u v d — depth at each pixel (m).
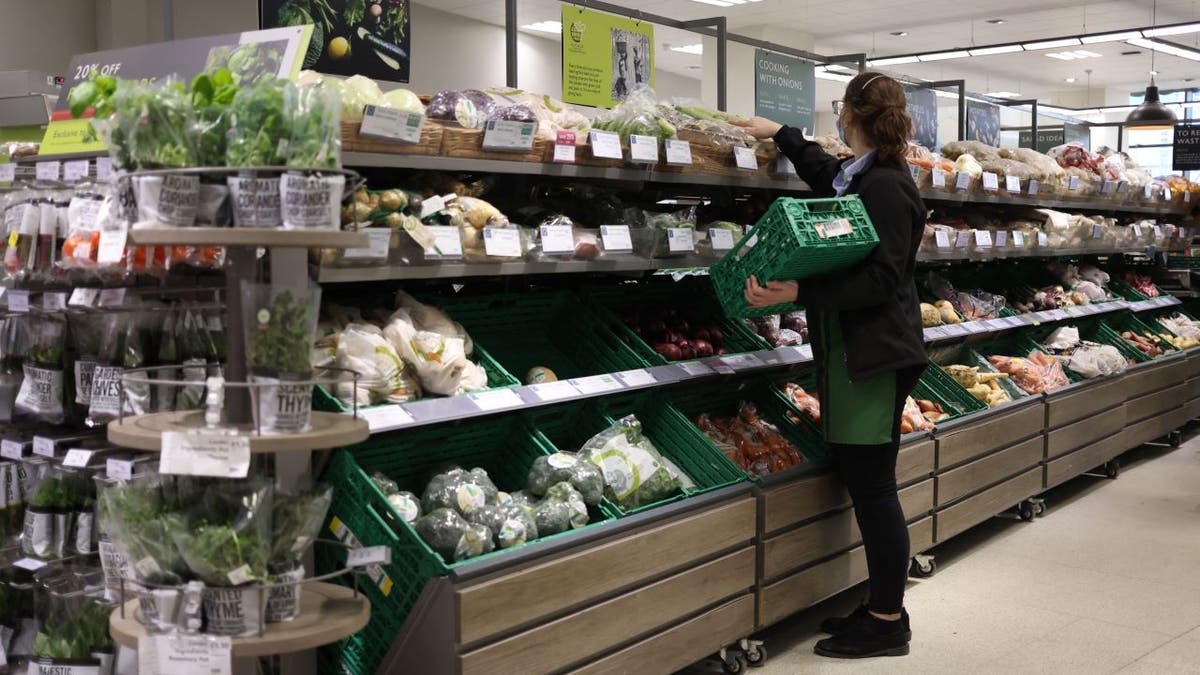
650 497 3.29
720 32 4.94
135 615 2.29
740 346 4.23
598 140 3.38
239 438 2.04
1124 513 5.75
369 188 3.14
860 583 4.62
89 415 2.83
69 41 9.20
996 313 6.14
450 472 2.96
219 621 2.11
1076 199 7.04
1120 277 8.26
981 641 3.84
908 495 4.38
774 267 3.30
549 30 13.94
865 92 3.54
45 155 3.05
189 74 2.81
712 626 3.38
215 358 2.79
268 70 2.64
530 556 2.72
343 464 2.68
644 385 3.49
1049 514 5.76
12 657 3.07
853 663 3.64
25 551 3.01
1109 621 4.05
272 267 2.40
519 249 3.11
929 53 13.43
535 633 2.69
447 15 12.66
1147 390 6.98
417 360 2.90
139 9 9.35
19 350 3.08
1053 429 5.75
